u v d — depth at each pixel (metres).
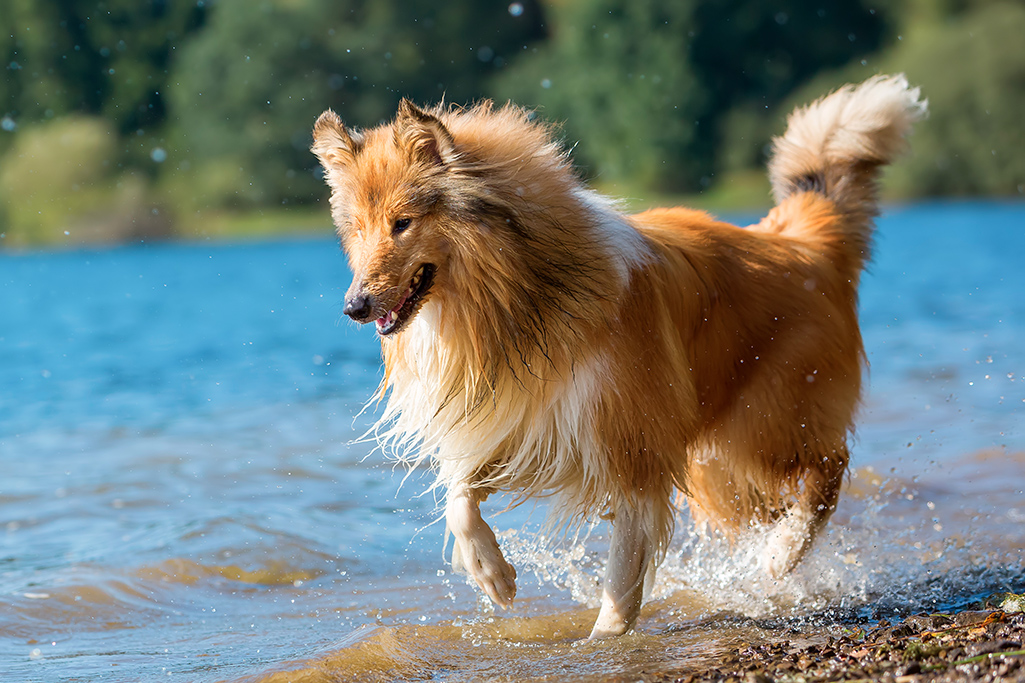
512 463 5.56
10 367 16.05
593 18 64.94
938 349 14.13
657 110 62.41
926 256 28.48
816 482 6.48
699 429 6.05
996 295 19.45
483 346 5.25
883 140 7.07
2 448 10.32
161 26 71.31
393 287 5.13
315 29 67.44
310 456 9.83
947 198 57.12
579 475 5.54
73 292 30.31
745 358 6.23
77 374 15.13
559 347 5.28
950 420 10.25
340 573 6.84
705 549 6.91
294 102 66.25
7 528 7.73
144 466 9.48
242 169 66.00
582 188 5.70
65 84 68.88
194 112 68.06
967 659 4.18
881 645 4.70
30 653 5.44
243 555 7.01
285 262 39.03
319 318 21.83
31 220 61.31
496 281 5.14
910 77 57.12
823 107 7.22
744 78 64.12
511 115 5.57
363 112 67.19
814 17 63.72
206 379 14.40
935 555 6.60
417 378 5.68
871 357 13.98
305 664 5.01
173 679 4.93
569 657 5.12
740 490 6.49
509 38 70.25
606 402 5.38
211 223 64.69
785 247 6.60
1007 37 55.91
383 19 67.88
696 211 6.61
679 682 4.49
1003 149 55.41
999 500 7.66
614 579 5.51
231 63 67.00
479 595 6.41
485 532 5.57
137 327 21.16
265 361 15.95
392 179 5.18
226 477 9.10
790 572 6.44
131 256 48.53
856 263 7.01
